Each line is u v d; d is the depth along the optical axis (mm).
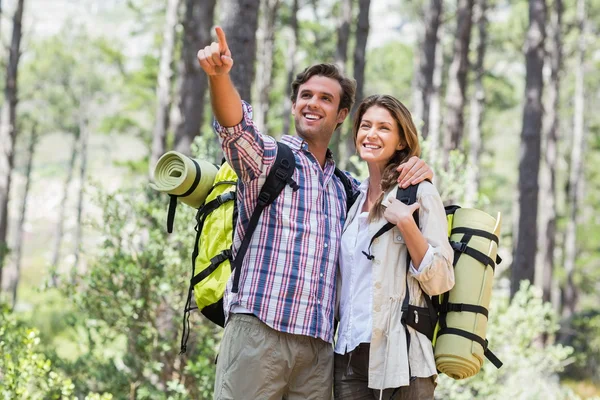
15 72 17016
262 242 3201
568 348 8289
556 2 22969
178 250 6219
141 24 23500
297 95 3590
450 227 3439
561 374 15750
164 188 3490
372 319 3189
